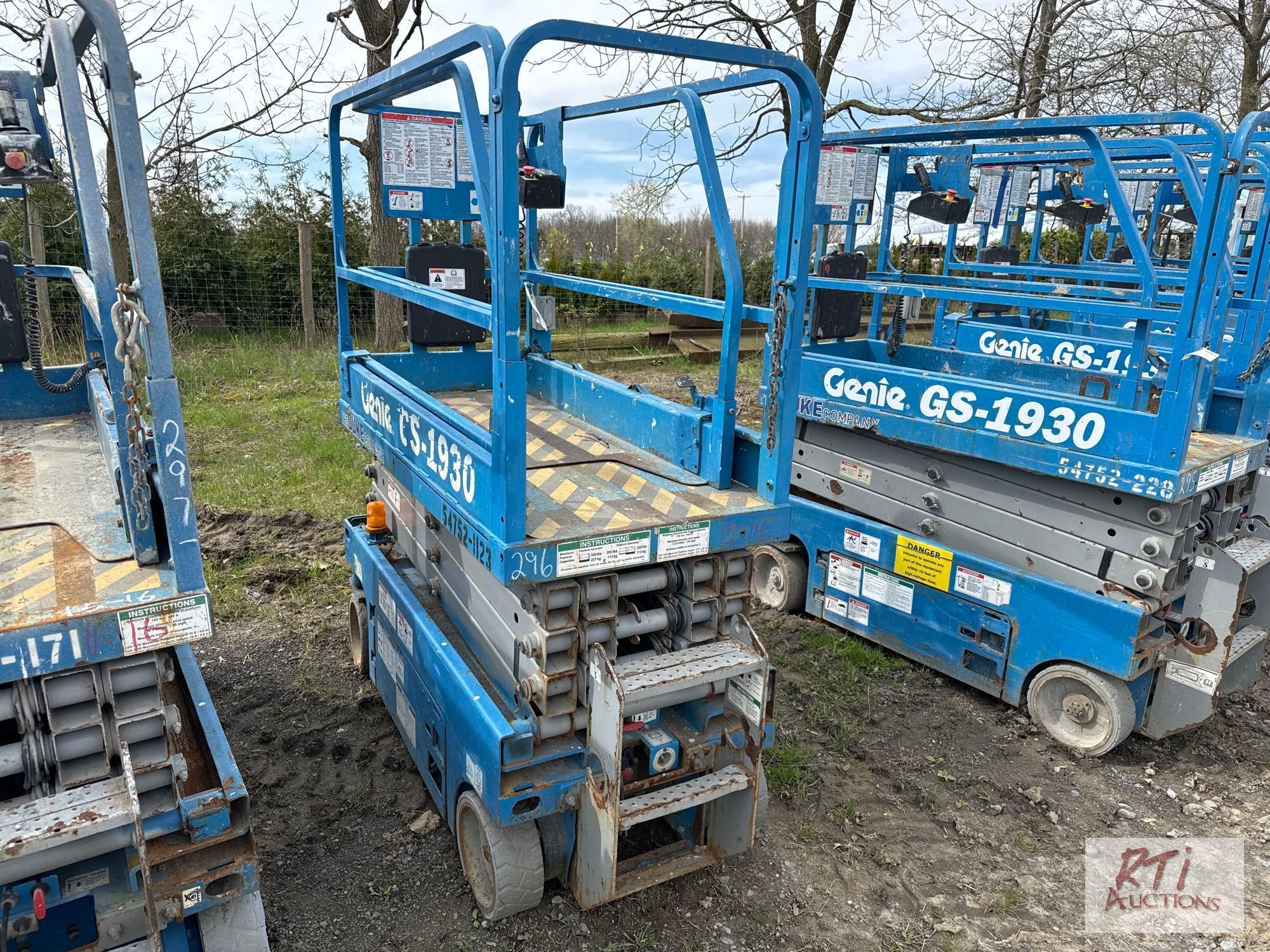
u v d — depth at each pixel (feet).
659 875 8.52
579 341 38.99
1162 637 12.19
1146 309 12.22
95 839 6.01
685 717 8.84
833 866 10.02
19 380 11.55
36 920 6.17
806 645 15.42
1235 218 21.83
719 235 8.71
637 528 7.68
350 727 12.21
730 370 8.91
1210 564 11.83
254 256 42.22
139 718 6.21
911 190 17.93
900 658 15.02
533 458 10.06
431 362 13.70
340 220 12.58
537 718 7.99
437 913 9.00
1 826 5.59
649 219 71.41
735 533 8.27
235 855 6.79
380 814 10.48
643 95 9.91
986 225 23.56
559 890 9.34
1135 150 14.71
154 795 6.54
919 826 10.82
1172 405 10.87
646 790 8.45
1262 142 14.25
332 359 35.09
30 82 9.25
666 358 39.04
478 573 9.34
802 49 27.14
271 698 12.84
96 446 10.31
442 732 9.39
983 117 28.14
